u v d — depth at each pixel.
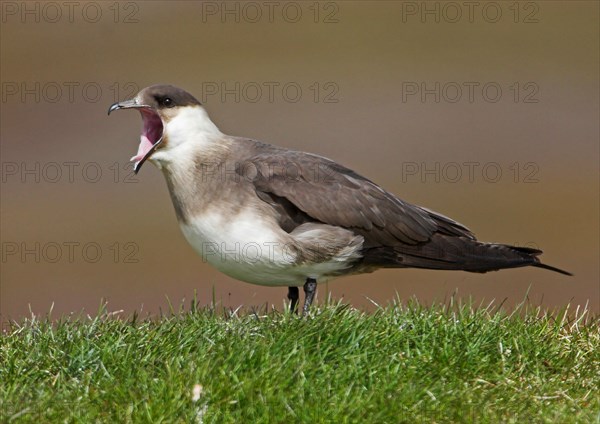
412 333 8.58
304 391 7.51
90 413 7.25
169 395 7.39
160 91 9.59
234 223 9.34
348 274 9.96
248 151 9.76
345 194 9.65
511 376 8.13
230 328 8.57
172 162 9.55
